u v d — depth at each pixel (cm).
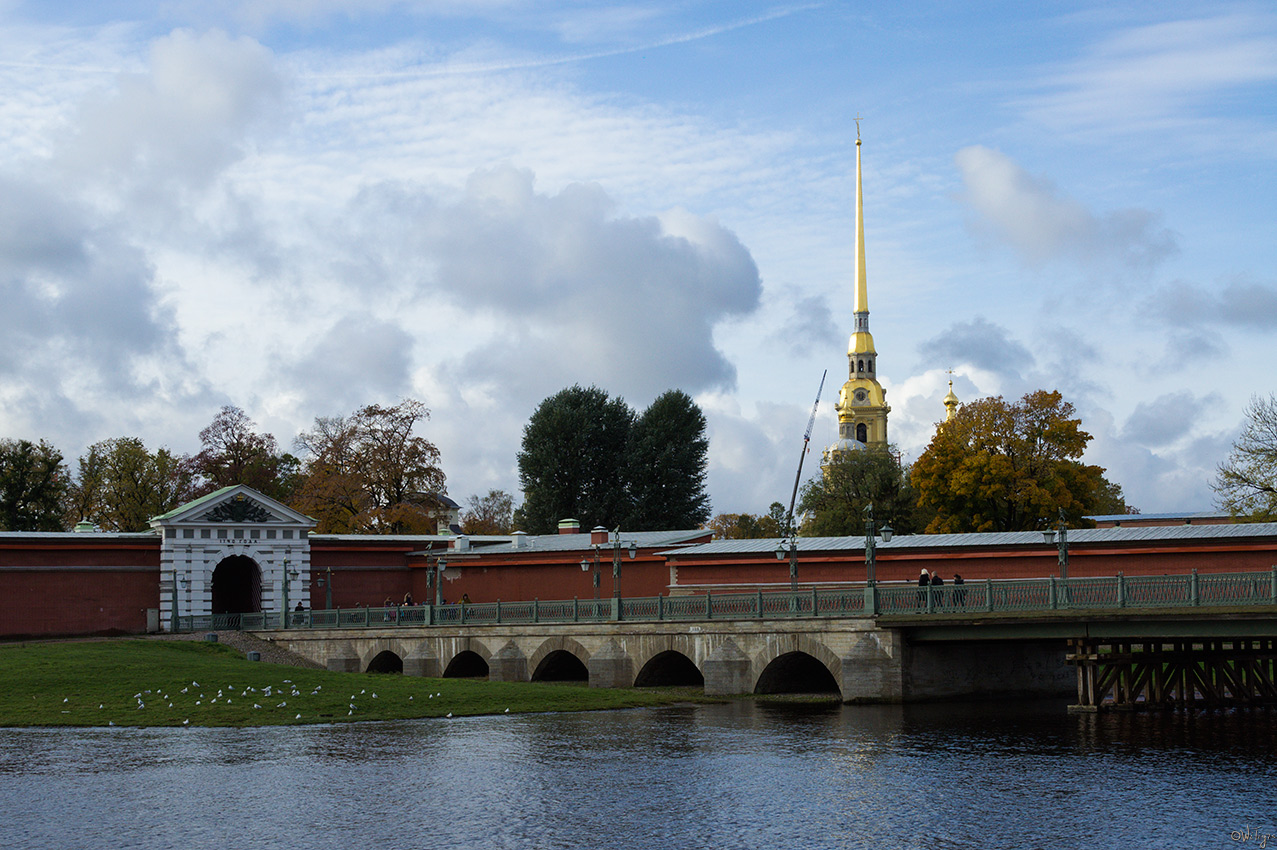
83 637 8225
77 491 12500
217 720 5325
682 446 12825
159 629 8519
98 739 4903
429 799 3766
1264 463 8138
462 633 7269
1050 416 10025
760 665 6122
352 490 11569
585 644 6719
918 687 5881
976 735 4866
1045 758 4341
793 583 6172
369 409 12106
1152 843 3200
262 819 3509
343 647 7769
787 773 4131
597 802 3716
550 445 12525
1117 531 6962
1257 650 6100
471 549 9500
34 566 8125
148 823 3462
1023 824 3400
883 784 3931
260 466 12619
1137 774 4022
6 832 3372
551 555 8938
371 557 9656
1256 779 3922
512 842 3269
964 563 7125
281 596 9000
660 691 6344
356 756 4503
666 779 4050
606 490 12650
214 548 8781
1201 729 5000
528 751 4600
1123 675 5672
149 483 12281
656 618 6512
